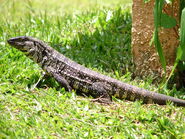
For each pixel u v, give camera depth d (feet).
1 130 26.78
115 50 41.88
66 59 35.42
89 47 42.65
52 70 35.01
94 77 34.65
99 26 46.26
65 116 30.63
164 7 35.53
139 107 32.68
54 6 70.23
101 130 29.22
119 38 43.65
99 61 40.52
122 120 30.83
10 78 35.37
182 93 36.09
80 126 29.66
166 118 30.45
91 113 31.19
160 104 33.99
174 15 35.91
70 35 45.16
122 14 48.16
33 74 35.81
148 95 34.01
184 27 31.09
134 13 37.68
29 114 29.99
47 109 30.86
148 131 29.30
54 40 43.42
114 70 39.17
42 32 45.01
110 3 63.52
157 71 37.32
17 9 63.77
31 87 34.35
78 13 51.90
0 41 42.01
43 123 29.01
